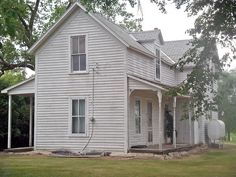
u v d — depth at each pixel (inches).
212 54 544.7
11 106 972.6
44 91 909.8
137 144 901.2
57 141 889.5
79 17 891.4
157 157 766.5
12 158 759.7
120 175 525.0
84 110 874.8
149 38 1020.5
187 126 1127.6
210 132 1189.1
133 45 872.9
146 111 973.2
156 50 1039.6
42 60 918.4
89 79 872.3
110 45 859.4
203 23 530.0
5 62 1286.9
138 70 908.0
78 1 878.4
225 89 589.6
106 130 847.7
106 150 842.8
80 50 889.5
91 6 593.6
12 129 1032.2
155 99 1032.8
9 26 293.0
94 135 857.5
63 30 903.7
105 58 861.8
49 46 914.1
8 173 528.7
